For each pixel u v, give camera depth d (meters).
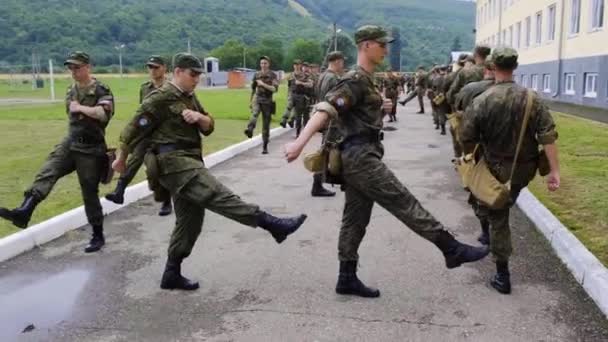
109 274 4.92
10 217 4.96
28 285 4.69
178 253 4.50
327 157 4.27
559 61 24.42
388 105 4.27
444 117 14.77
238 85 58.53
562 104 22.83
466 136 4.36
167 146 4.36
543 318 4.00
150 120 4.31
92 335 3.84
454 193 7.97
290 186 8.52
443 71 15.04
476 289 4.51
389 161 10.70
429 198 7.67
